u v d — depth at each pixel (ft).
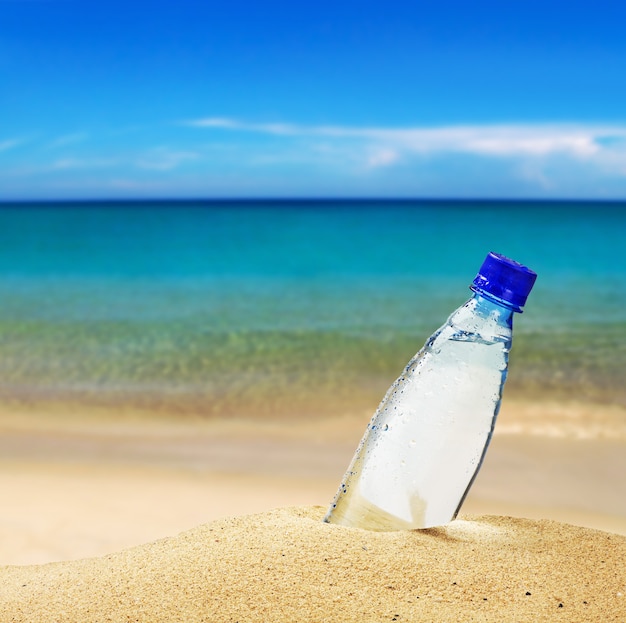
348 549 1.36
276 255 27.84
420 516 1.49
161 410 6.55
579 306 13.73
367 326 11.34
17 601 1.34
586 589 1.27
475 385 1.43
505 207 133.69
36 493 4.19
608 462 4.83
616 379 7.78
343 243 34.53
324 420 6.22
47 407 6.64
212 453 5.14
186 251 29.43
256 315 12.65
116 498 4.12
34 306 13.75
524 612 1.18
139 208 132.46
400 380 1.51
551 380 7.76
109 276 20.08
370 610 1.17
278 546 1.38
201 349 9.39
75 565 1.56
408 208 129.29
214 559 1.36
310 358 8.83
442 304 14.20
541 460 4.87
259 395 7.11
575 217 79.15
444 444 1.44
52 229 49.55
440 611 1.18
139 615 1.19
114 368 8.31
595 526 3.64
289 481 4.49
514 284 1.39
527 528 1.59
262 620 1.15
